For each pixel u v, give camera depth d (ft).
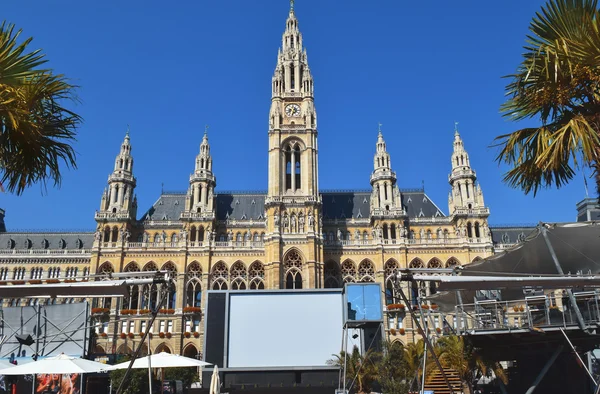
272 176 325.01
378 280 310.86
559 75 59.93
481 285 60.85
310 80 348.79
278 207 315.99
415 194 359.46
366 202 357.00
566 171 67.05
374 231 325.21
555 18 59.36
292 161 332.19
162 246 314.55
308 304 167.63
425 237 333.62
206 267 311.06
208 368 163.12
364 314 162.20
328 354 162.71
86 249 332.39
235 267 314.96
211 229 323.16
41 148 58.59
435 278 60.23
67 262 329.31
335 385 156.04
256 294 168.86
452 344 132.98
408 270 60.70
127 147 342.85
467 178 334.65
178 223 333.83
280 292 168.76
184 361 118.73
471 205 327.88
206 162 342.03
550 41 60.80
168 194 357.41
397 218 327.06
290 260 308.40
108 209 325.42
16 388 152.05
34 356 151.53
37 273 327.88
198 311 295.28
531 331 100.42
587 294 99.25
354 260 317.42
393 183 341.82
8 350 161.99
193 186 336.90
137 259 312.91
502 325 117.60
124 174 333.83
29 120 54.44
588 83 59.88
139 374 170.30
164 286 60.95
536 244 108.47
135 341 285.84
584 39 56.49
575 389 128.36
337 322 165.68
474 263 115.24
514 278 59.41
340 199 359.05
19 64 53.06
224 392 150.30
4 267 327.26
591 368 126.41
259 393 149.69
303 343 163.73
